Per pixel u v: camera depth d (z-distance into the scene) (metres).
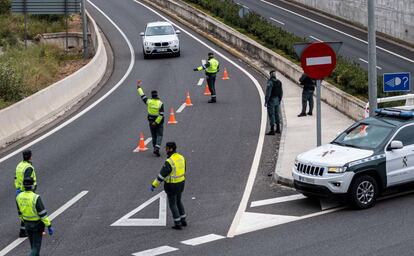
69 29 48.47
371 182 14.59
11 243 13.31
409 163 15.09
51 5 40.84
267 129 22.78
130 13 53.81
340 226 13.41
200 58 37.94
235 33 40.94
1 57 36.06
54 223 14.38
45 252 12.66
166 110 26.17
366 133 15.58
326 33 46.25
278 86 21.94
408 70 35.53
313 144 20.05
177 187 13.59
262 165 18.59
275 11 55.62
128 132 22.97
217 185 16.84
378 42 44.44
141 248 12.68
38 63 34.72
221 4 48.09
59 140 22.30
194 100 27.91
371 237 12.59
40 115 25.08
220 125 23.53
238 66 35.69
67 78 28.20
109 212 14.98
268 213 14.57
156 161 19.25
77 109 27.33
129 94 29.61
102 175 17.98
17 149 21.41
